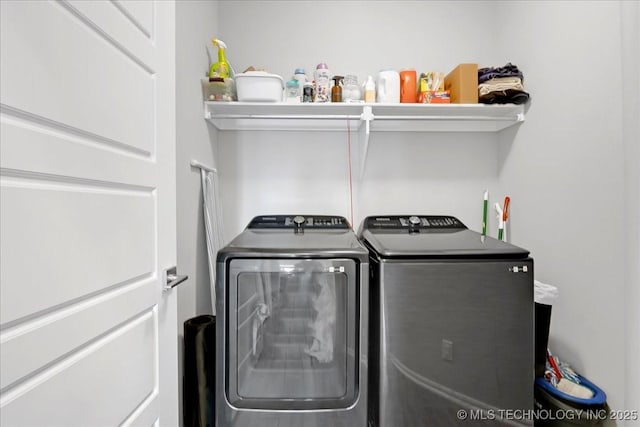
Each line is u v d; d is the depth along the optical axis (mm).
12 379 553
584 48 1420
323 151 2152
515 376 1232
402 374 1225
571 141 1503
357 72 2137
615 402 1261
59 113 652
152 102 1015
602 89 1328
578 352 1455
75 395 693
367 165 2174
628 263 1066
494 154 2191
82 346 716
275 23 2111
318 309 1245
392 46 2143
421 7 2152
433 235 1581
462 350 1226
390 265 1222
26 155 582
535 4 1746
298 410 1229
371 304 1306
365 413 1227
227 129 2088
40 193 611
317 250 1235
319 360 1247
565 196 1545
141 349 952
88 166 730
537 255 1756
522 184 1896
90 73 738
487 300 1229
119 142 843
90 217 738
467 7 2168
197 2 1639
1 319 535
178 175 1385
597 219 1356
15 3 562
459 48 2162
